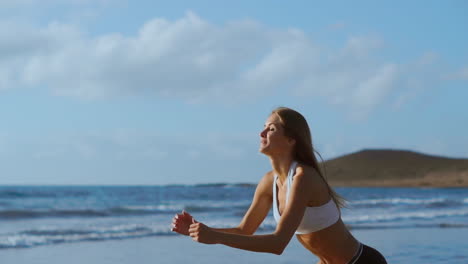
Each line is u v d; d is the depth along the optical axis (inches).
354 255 108.3
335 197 108.5
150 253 319.6
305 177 101.3
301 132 104.7
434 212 738.2
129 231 447.8
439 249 331.0
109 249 340.8
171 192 2028.8
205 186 3048.7
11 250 335.3
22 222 578.6
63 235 415.2
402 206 920.3
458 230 457.7
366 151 4490.7
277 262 280.1
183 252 322.3
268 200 115.5
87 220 613.9
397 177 4018.2
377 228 468.8
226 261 285.4
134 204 1090.1
